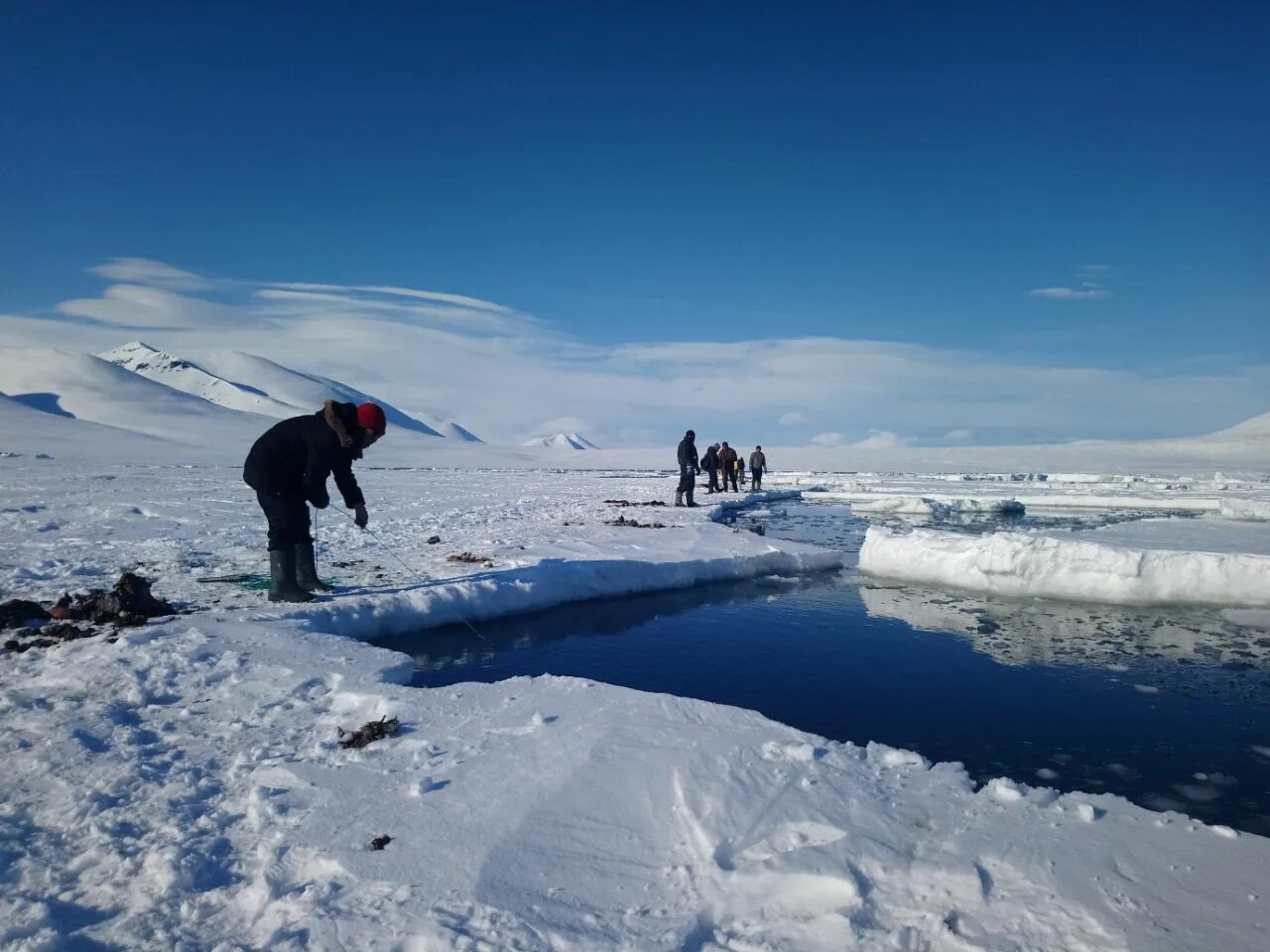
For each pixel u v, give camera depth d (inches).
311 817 121.4
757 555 436.5
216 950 90.2
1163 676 250.7
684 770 133.6
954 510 858.1
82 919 96.6
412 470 2178.9
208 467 1784.0
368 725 157.9
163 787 132.1
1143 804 161.5
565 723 159.2
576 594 362.0
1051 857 106.0
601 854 109.7
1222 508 801.6
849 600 372.5
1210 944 86.0
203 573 340.2
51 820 120.6
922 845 109.7
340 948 89.0
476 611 316.5
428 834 115.0
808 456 3715.6
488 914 94.7
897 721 208.1
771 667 258.7
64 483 1012.5
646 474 1948.8
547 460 3683.6
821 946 89.1
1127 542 493.0
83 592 292.4
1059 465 2669.8
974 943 88.7
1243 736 199.6
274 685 189.2
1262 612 336.8
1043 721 209.3
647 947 88.2
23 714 164.6
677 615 338.3
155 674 191.5
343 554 402.6
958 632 310.2
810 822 116.0
